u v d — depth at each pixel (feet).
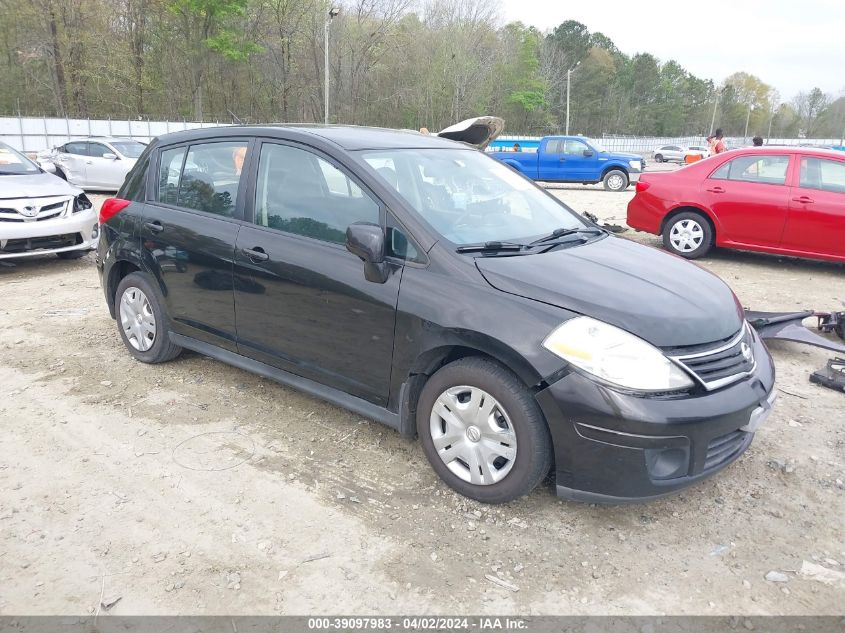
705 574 9.04
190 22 153.28
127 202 15.49
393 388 10.95
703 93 351.25
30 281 24.82
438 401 10.48
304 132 12.61
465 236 11.11
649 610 8.35
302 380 12.42
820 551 9.59
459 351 10.30
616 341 9.04
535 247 11.32
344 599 8.42
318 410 13.66
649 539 9.75
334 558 9.17
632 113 312.09
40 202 25.62
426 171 12.46
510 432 9.70
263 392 14.49
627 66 328.90
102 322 19.40
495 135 27.37
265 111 179.73
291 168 12.48
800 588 8.81
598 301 9.52
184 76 164.55
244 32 156.04
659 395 8.96
